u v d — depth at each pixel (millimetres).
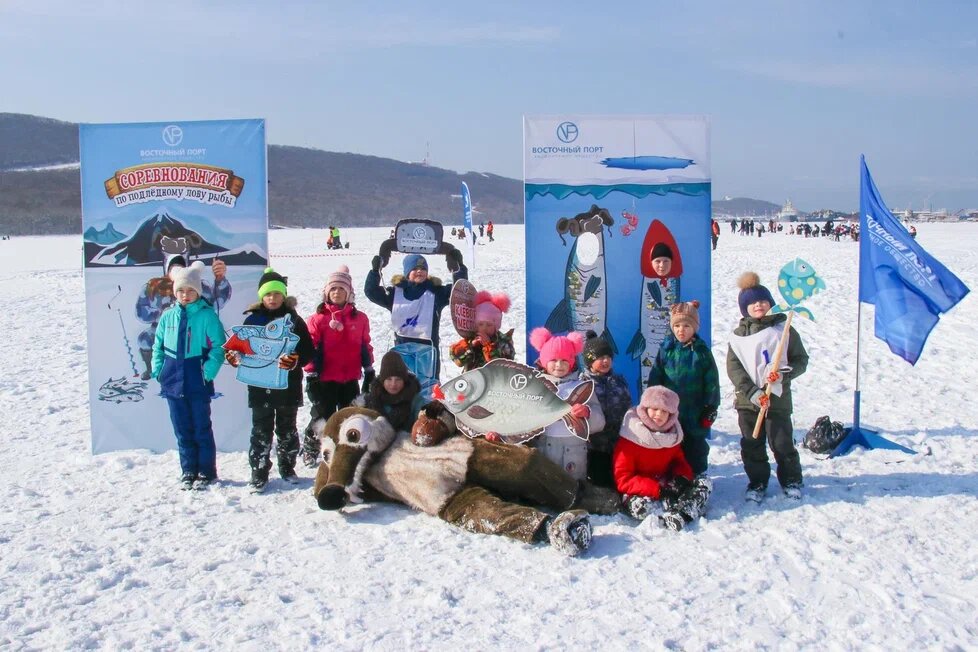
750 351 5461
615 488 5449
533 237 6902
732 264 28984
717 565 4449
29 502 5758
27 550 4883
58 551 4844
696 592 4137
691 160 6848
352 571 4504
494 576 4383
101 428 7062
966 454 6348
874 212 6625
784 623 3832
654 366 5793
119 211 7000
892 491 5512
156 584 4410
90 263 7008
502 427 5422
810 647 3623
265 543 4957
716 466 6320
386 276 25750
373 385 5930
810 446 6508
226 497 5785
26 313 17547
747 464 5477
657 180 6848
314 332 6348
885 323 6551
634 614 3930
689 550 4656
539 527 4742
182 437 6012
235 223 7039
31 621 4020
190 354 5988
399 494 5426
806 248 42344
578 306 6938
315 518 5363
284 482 6113
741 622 3840
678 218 6883
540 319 6961
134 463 6707
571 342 5590
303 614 4027
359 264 34656
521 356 10266
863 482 5730
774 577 4281
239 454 7023
